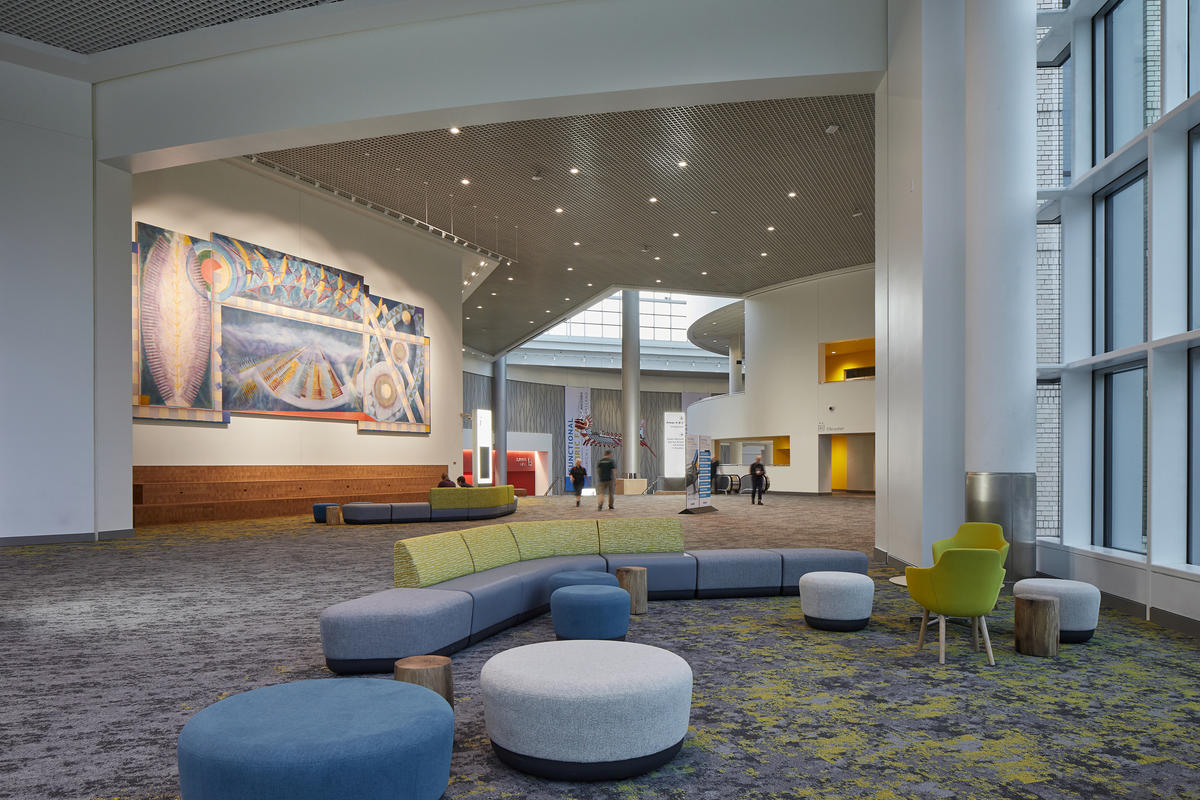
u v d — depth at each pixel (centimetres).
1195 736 359
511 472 4234
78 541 1105
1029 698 415
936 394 790
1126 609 655
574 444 4450
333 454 1652
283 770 243
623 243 2031
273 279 1515
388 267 1803
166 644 525
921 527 790
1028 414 744
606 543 752
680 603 687
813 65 916
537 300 2733
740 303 2828
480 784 309
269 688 307
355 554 977
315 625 580
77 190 1122
